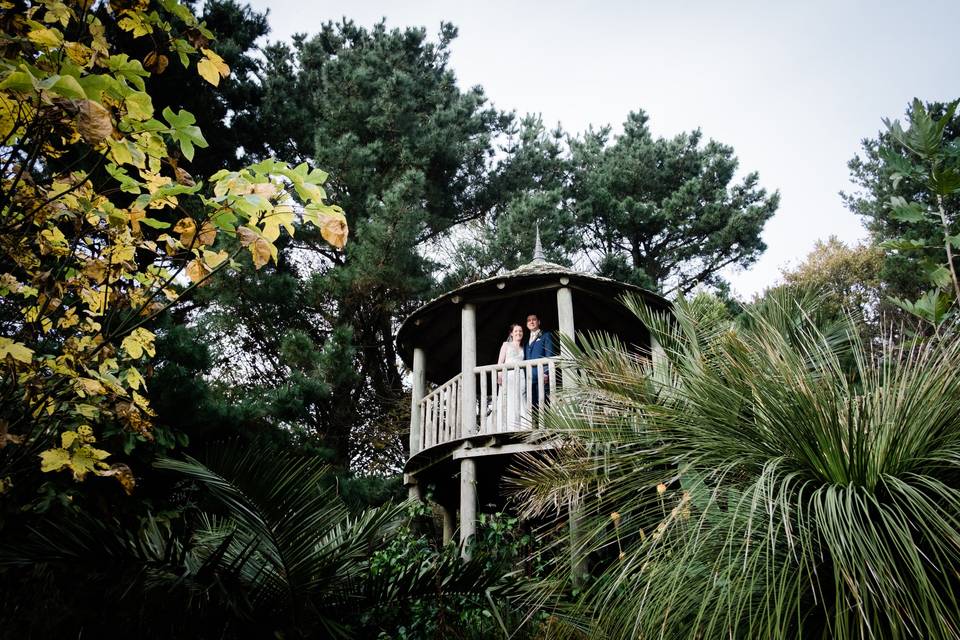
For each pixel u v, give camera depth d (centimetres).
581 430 375
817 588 258
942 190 249
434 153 1558
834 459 267
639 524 325
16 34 203
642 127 2184
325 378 1141
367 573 436
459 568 436
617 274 1677
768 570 248
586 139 2223
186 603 333
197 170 1316
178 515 533
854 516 249
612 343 436
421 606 430
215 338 1273
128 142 223
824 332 422
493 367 775
